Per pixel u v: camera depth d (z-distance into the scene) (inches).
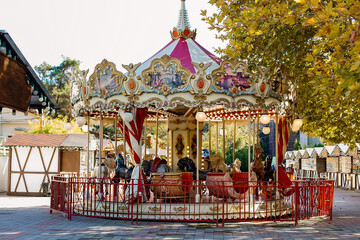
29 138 842.2
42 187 809.5
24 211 529.3
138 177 446.6
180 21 545.0
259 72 461.4
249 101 443.8
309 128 538.3
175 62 431.2
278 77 476.1
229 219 419.2
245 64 440.5
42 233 355.6
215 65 476.4
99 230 371.2
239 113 587.5
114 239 328.2
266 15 290.4
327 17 198.5
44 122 1165.1
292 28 444.5
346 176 1107.9
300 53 469.7
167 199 447.2
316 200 460.8
